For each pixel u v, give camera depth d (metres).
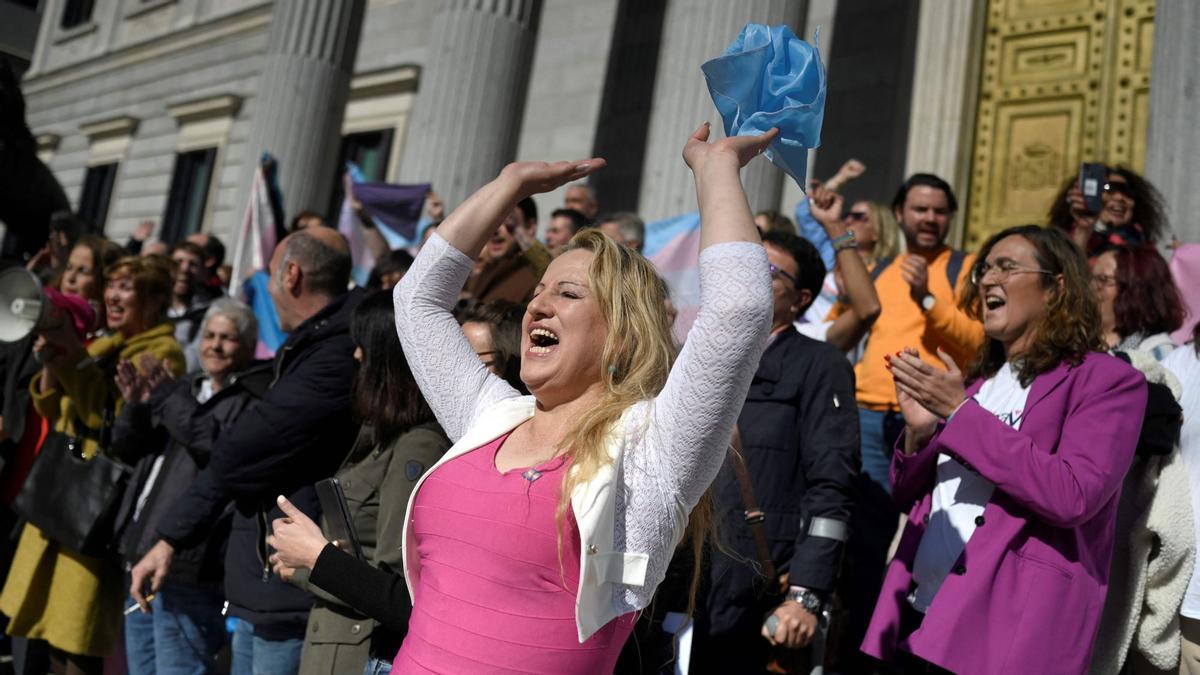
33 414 5.52
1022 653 2.58
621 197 12.37
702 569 2.68
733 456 3.19
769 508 3.53
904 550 3.06
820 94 1.88
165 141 18.61
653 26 12.64
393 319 3.04
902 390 2.94
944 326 4.35
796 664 3.35
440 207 7.36
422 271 2.26
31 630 4.75
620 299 1.96
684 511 1.80
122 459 4.61
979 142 8.73
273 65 12.62
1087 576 2.66
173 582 4.14
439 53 10.23
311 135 12.36
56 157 21.45
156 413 4.38
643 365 1.92
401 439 2.92
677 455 1.76
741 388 1.73
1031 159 8.45
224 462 3.41
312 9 12.57
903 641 2.77
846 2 10.41
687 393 1.74
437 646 1.81
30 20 24.22
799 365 3.67
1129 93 7.99
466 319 3.16
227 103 17.02
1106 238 4.29
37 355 4.75
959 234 8.60
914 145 8.89
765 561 3.26
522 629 1.77
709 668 3.33
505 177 2.28
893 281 5.00
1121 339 3.60
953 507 2.86
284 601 3.32
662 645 2.56
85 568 4.69
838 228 4.54
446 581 1.85
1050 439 2.76
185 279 7.70
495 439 1.99
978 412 2.69
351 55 12.80
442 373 2.21
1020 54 8.66
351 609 2.86
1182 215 5.17
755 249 1.76
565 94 13.27
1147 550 2.97
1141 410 2.72
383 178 14.32
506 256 5.65
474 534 1.83
